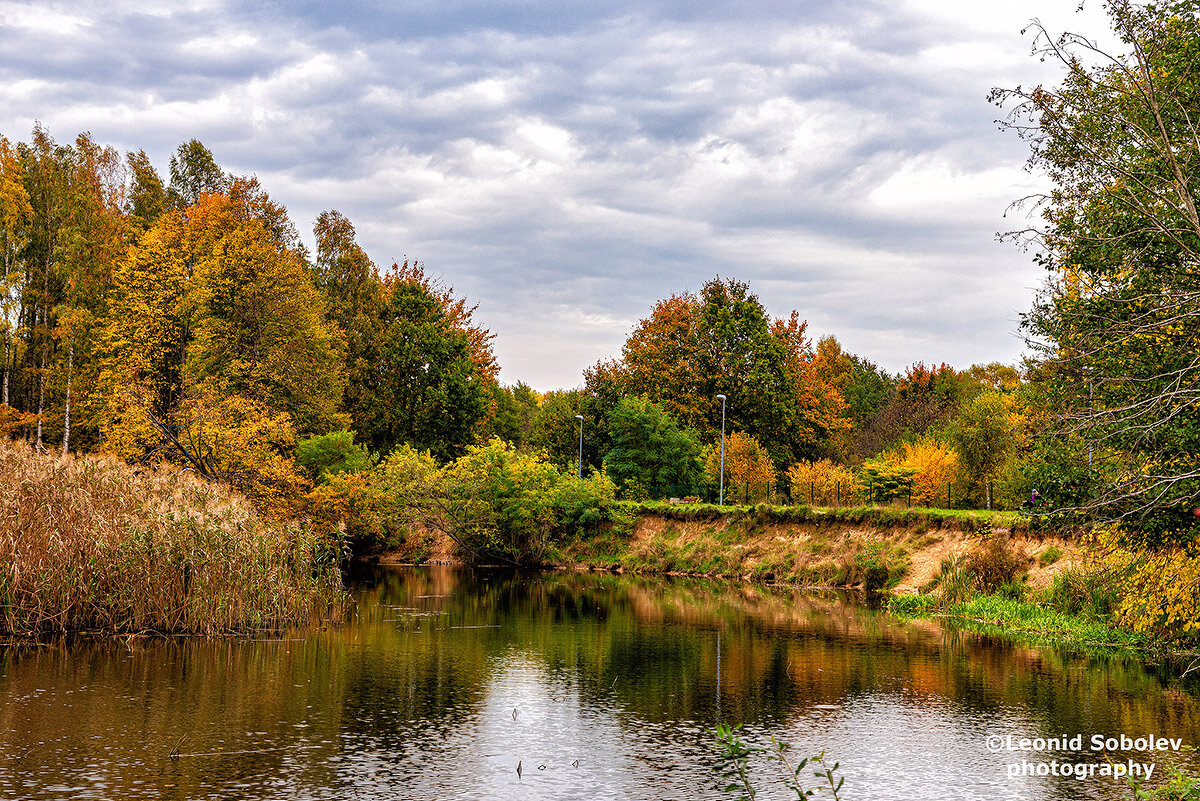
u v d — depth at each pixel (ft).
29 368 181.57
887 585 112.06
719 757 40.11
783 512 138.31
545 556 156.76
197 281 152.15
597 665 62.34
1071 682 57.36
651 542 152.25
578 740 42.83
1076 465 58.34
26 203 183.11
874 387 313.12
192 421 110.11
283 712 47.09
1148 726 46.11
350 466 155.63
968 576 96.53
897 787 36.32
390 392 200.95
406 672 58.39
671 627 81.71
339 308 208.13
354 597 104.06
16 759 37.99
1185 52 51.88
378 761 38.78
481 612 91.61
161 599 67.46
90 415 179.73
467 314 251.39
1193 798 29.96
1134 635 71.41
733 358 214.48
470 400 204.74
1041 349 59.26
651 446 178.60
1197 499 53.42
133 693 50.37
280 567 76.89
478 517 154.92
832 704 50.93
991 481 132.67
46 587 63.57
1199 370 50.08
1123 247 54.29
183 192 224.74
